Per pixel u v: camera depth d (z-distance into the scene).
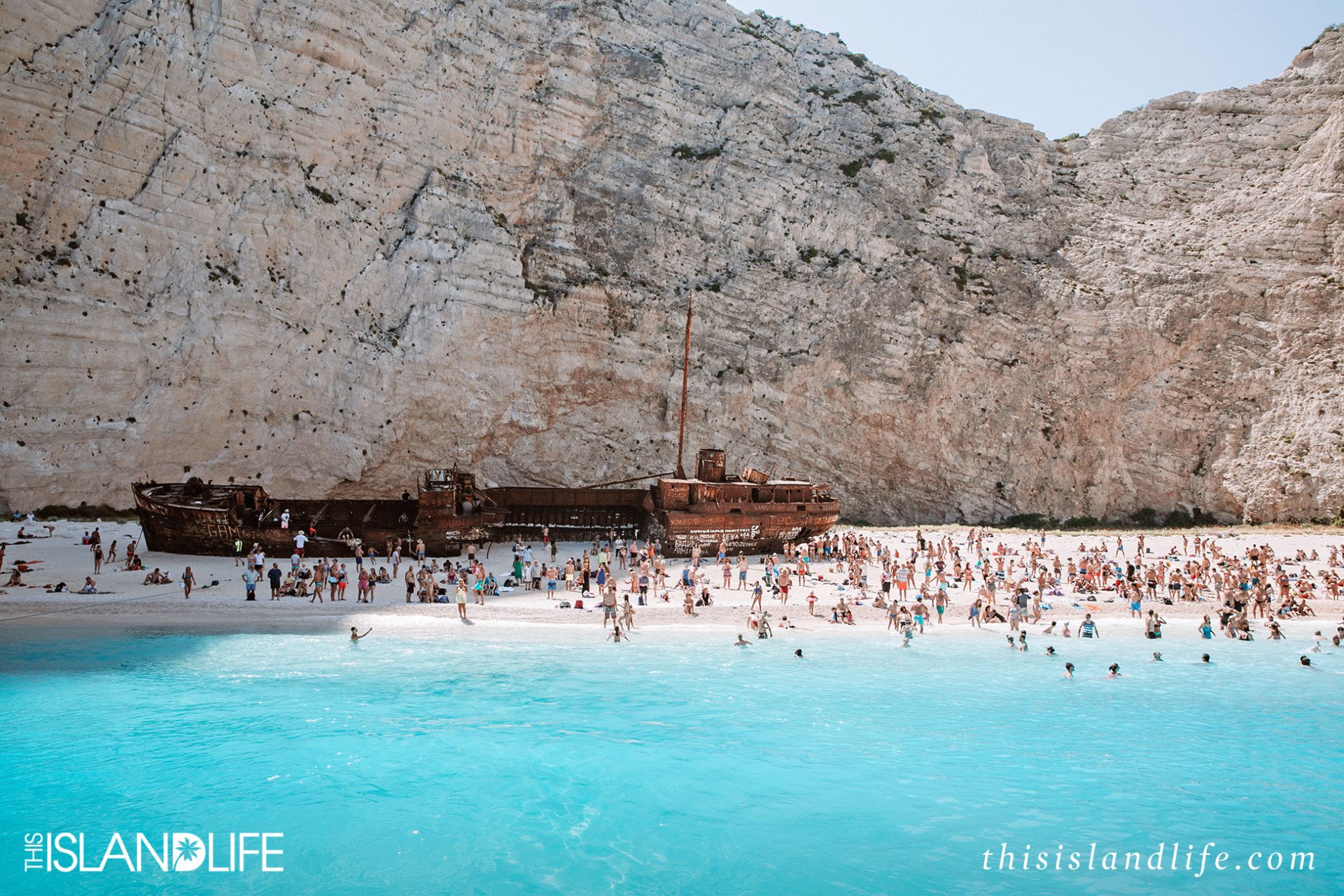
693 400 63.25
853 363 66.25
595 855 15.50
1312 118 80.00
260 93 55.81
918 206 74.00
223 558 40.22
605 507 50.59
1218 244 74.81
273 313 53.75
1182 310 71.19
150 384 49.84
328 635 28.73
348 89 59.12
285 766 18.88
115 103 51.12
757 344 66.12
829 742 20.86
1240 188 78.81
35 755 19.12
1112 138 84.69
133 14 51.88
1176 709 23.88
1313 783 18.97
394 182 60.41
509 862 15.20
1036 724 22.42
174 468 50.16
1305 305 69.88
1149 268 74.06
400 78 61.38
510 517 49.34
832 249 70.31
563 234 65.12
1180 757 20.31
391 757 19.41
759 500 47.44
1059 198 79.69
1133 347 70.44
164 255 51.47
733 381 64.19
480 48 64.62
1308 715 23.41
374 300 57.66
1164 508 69.38
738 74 74.38
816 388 66.00
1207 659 28.61
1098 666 27.97
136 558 37.31
